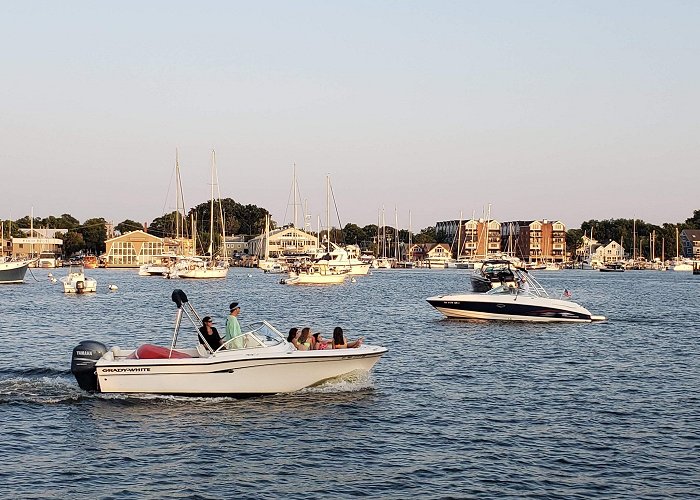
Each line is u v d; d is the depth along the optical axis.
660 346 36.28
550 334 40.72
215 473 16.62
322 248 148.25
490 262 96.06
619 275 172.00
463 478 16.36
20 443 18.59
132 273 157.75
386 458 17.67
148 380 22.58
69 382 24.94
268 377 23.03
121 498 15.17
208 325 23.36
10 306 63.41
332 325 47.28
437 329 43.56
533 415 21.67
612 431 19.97
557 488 15.78
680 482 16.14
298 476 16.47
